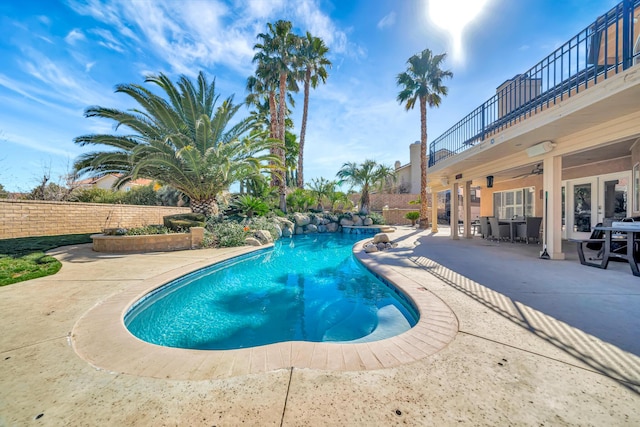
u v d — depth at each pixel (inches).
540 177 496.1
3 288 186.9
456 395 75.7
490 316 133.1
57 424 66.2
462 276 214.1
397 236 559.5
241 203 613.0
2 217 388.2
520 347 102.6
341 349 104.3
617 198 359.9
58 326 125.8
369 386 80.4
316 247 486.9
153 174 467.2
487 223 489.1
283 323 165.8
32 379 84.8
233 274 286.4
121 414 69.7
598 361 92.0
